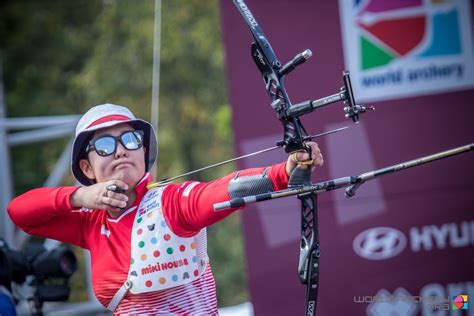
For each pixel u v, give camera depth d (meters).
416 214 19.84
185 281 11.12
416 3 20.00
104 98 54.47
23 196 11.84
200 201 10.84
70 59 55.97
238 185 10.66
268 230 20.19
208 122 55.91
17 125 24.19
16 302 16.50
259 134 20.47
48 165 48.72
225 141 55.97
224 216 10.86
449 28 19.94
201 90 55.72
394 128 20.06
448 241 19.75
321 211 20.16
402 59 20.06
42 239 30.22
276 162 20.39
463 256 19.66
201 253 11.54
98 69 54.97
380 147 20.09
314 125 20.33
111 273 11.23
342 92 10.02
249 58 20.56
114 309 11.41
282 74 10.75
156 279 11.00
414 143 20.00
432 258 19.77
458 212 19.70
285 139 10.32
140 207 11.34
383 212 19.94
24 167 48.09
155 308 11.16
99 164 11.43
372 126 20.14
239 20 20.59
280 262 20.12
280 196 10.39
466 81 19.88
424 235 19.81
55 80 55.22
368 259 19.97
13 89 54.31
